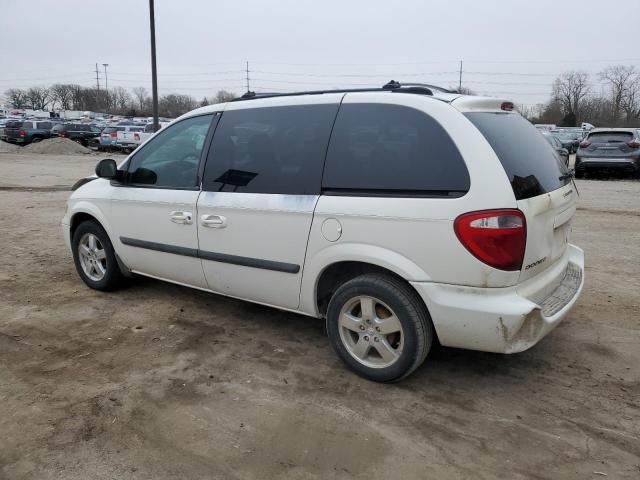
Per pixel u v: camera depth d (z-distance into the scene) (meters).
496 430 3.03
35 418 3.10
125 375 3.61
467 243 2.98
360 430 3.02
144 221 4.55
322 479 2.63
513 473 2.68
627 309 4.79
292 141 3.71
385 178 3.28
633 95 82.19
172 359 3.85
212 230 4.05
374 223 3.25
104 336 4.22
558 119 79.81
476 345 3.13
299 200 3.58
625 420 3.12
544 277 3.39
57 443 2.88
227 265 4.04
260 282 3.90
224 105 4.18
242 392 3.41
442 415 3.18
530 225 3.04
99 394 3.37
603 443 2.92
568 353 3.95
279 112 3.82
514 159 3.17
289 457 2.79
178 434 2.98
